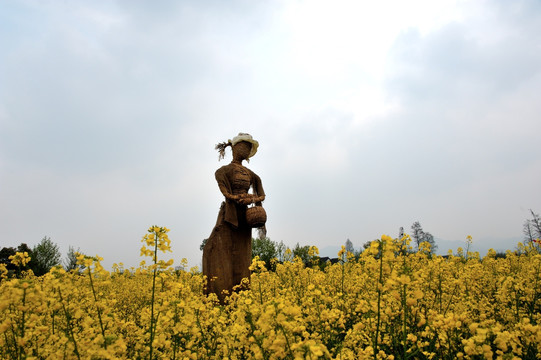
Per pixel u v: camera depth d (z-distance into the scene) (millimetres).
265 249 26219
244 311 3064
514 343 2557
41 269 18891
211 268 7387
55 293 2941
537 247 8156
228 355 3135
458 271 6418
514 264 7633
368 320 3574
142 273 3137
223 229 7570
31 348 2797
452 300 4727
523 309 4613
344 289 6121
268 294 5027
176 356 3021
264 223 7816
